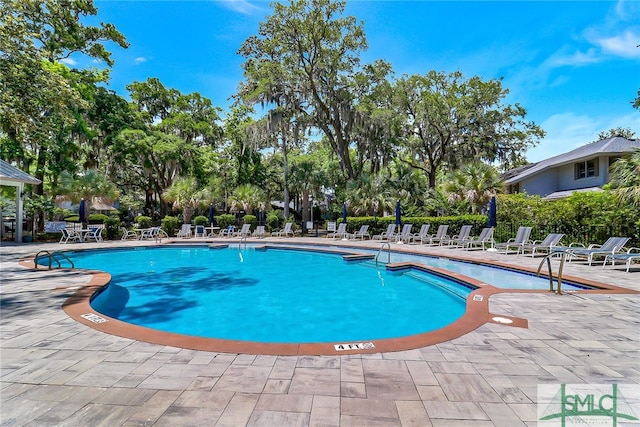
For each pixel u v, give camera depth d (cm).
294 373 290
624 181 1012
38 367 303
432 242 1546
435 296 720
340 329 516
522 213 1473
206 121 2988
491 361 314
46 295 573
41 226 2031
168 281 871
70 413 229
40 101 1069
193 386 267
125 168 2733
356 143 2569
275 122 2234
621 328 409
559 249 960
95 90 2248
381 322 548
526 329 405
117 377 283
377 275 952
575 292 596
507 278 824
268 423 217
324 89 2309
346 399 247
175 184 2286
